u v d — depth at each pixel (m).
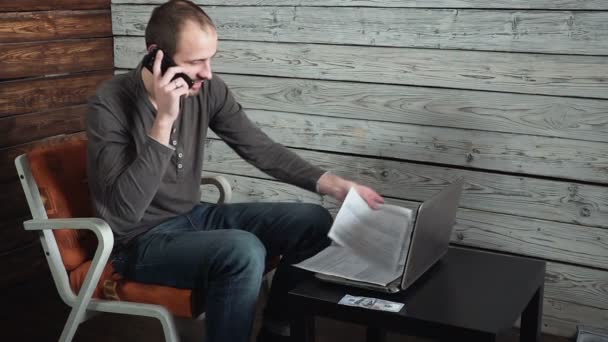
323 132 2.63
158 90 1.73
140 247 1.82
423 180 2.49
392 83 2.47
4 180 2.61
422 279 1.75
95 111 1.82
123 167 1.79
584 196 2.26
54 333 2.37
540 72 2.25
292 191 2.75
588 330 2.29
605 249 2.27
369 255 1.74
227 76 2.76
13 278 2.69
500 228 2.40
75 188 1.96
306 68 2.61
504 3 2.25
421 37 2.39
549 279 2.36
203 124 2.00
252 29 2.68
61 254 1.89
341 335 2.34
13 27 2.58
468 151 2.40
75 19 2.81
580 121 2.22
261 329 1.99
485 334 1.46
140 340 2.32
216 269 1.73
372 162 2.56
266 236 1.99
